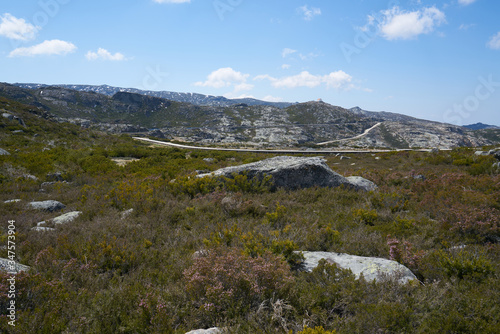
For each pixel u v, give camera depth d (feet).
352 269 15.71
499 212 22.74
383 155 95.30
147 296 12.36
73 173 55.77
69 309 11.75
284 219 25.27
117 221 24.38
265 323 10.98
